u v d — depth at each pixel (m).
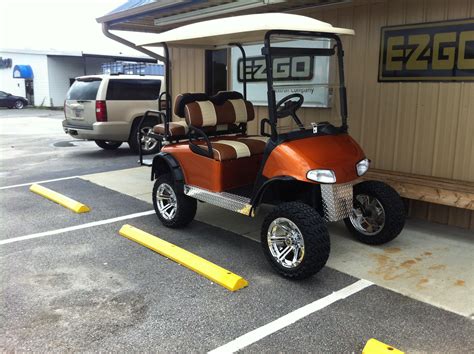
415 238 4.89
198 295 3.63
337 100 4.65
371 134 5.88
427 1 5.16
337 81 4.47
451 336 3.08
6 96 28.33
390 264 4.21
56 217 5.65
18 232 5.10
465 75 4.99
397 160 5.68
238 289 3.72
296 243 3.77
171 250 4.39
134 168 8.73
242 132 5.68
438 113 5.25
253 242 4.81
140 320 3.27
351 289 3.73
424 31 5.23
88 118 9.82
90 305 3.47
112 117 9.76
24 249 4.60
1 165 9.10
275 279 3.92
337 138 4.26
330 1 5.87
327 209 3.92
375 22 5.64
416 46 5.32
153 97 10.30
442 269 4.12
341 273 4.03
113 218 5.62
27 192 6.90
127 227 5.07
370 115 5.86
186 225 5.21
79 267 4.16
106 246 4.68
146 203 6.29
